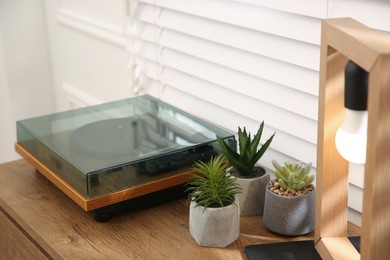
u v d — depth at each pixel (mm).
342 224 1178
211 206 1241
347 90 966
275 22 1378
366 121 972
